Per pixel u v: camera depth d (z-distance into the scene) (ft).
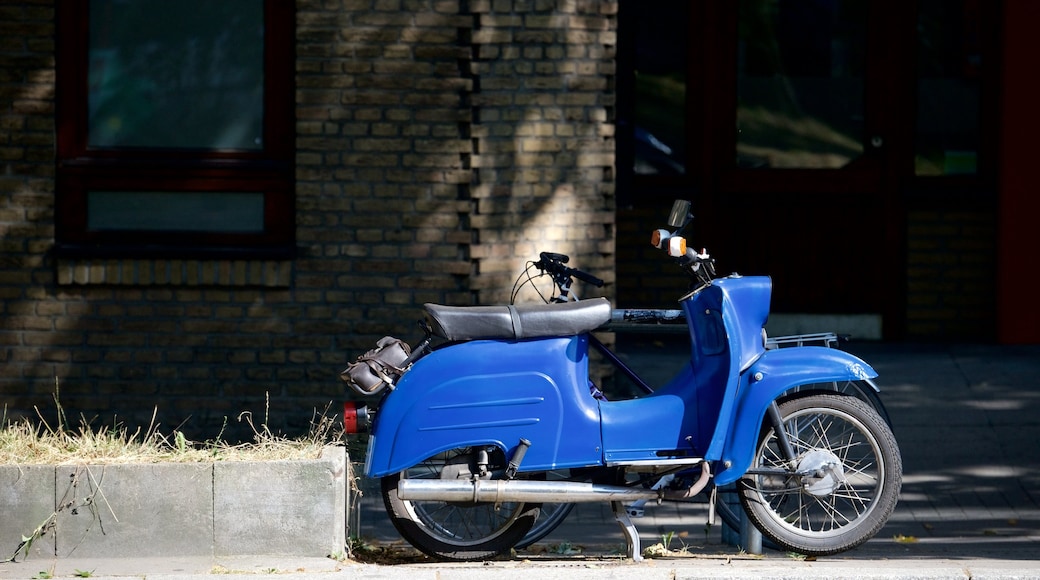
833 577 42.47
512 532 46.65
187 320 67.72
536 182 68.13
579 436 45.32
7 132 66.85
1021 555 49.62
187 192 68.03
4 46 66.64
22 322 67.51
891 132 91.61
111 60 68.03
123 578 42.09
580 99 68.03
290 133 68.39
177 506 44.47
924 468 65.51
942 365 82.58
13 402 67.77
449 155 67.46
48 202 67.05
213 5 68.13
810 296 92.27
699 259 45.93
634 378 47.50
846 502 50.70
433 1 66.85
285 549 44.68
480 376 44.96
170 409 67.92
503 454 45.55
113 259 67.15
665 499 45.75
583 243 68.74
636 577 42.47
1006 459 66.80
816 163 92.43
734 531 50.19
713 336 45.85
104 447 46.83
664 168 92.53
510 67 67.41
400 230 67.67
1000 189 88.94
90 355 67.72
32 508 44.11
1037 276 88.89
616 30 71.36
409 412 44.75
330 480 44.83
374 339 67.97
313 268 67.67
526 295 68.23
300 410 68.03
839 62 92.07
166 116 68.44
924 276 91.50
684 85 92.43
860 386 48.67
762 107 92.32
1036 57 88.22
